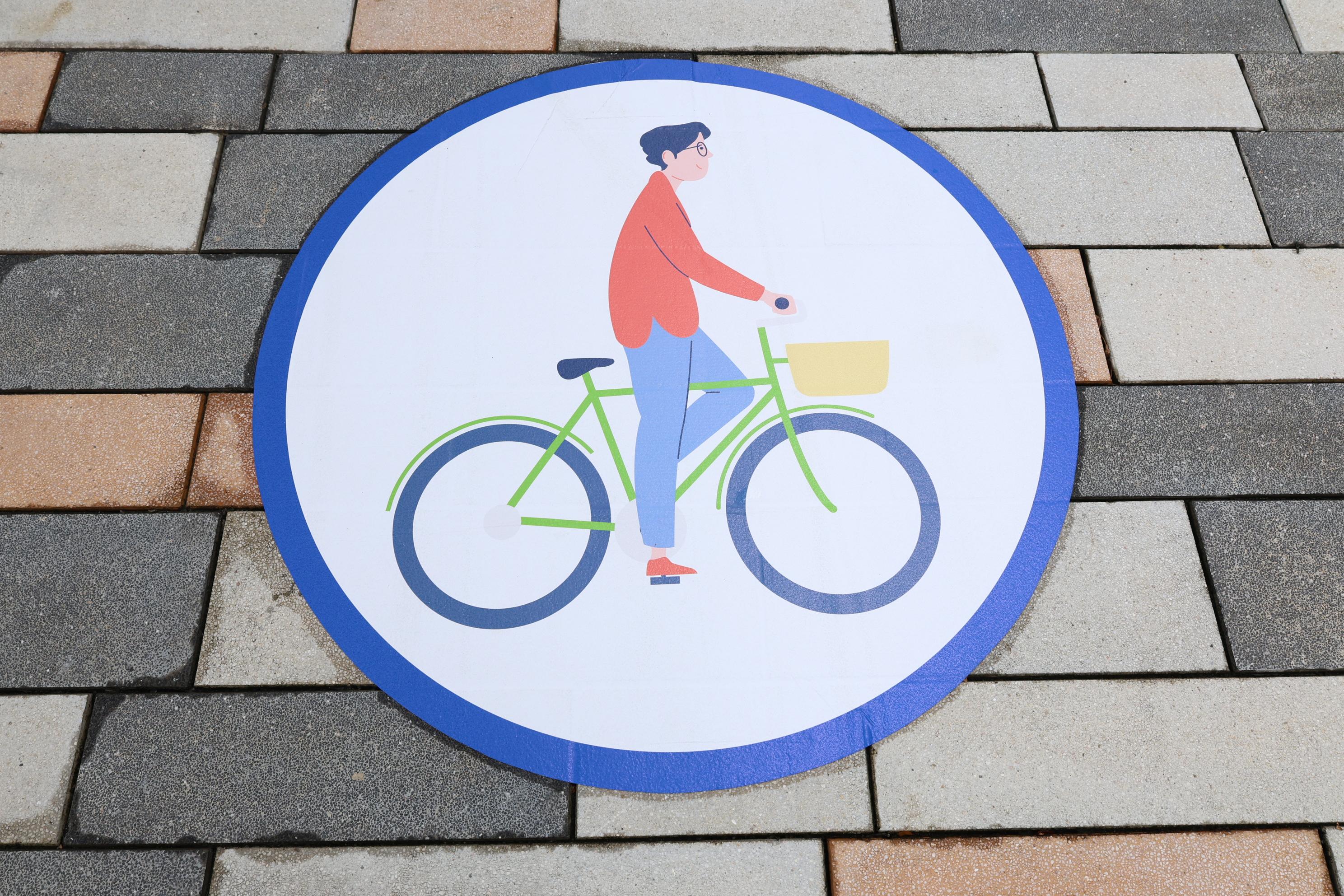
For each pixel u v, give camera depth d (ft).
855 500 11.62
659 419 11.87
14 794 10.33
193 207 13.25
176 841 10.20
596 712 10.66
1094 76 14.57
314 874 10.12
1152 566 11.59
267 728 10.63
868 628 11.07
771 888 10.16
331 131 13.80
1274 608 11.43
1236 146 14.10
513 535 11.35
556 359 12.20
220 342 12.48
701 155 13.55
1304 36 14.98
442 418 11.89
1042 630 11.21
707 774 10.50
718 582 11.19
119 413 12.10
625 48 14.53
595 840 10.30
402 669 10.80
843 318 12.54
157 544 11.42
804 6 14.90
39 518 11.55
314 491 11.55
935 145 13.91
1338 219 13.65
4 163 13.51
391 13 14.70
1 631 10.99
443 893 10.06
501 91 14.06
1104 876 10.26
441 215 13.10
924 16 14.89
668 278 12.57
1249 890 10.24
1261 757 10.72
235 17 14.58
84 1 14.61
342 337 12.34
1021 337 12.61
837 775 10.55
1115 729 10.82
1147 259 13.28
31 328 12.53
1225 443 12.24
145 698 10.74
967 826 10.42
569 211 13.14
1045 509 11.74
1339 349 12.82
